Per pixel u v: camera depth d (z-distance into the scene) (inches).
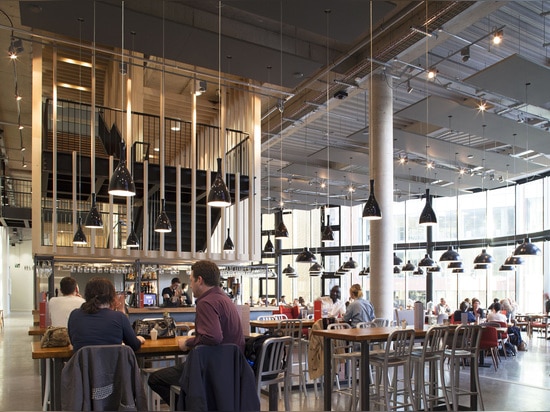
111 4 259.4
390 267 356.8
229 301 131.1
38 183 338.0
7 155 703.7
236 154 414.3
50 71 420.2
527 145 471.5
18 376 289.1
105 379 116.3
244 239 406.0
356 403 206.4
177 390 126.8
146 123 465.7
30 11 260.8
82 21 271.3
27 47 372.5
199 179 379.2
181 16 291.7
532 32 325.4
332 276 862.5
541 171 589.9
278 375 155.9
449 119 397.7
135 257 362.0
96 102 489.4
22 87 466.0
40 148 339.9
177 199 370.0
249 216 394.3
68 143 427.5
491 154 502.0
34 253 335.0
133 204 417.1
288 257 935.0
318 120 478.9
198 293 132.0
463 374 308.7
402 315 255.9
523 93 337.7
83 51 379.9
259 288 984.9
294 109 433.7
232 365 119.9
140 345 130.6
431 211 282.2
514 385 275.3
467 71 378.9
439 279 772.6
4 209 629.3
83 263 365.4
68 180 359.6
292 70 330.0
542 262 621.6
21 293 1103.6
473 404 214.7
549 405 225.6
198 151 488.1
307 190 701.9
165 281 502.3
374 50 340.5
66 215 556.1
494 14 304.3
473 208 731.4
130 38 289.3
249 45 297.0
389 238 356.5
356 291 275.0
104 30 279.7
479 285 723.4
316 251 888.3
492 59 362.9
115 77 393.1
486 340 337.7
